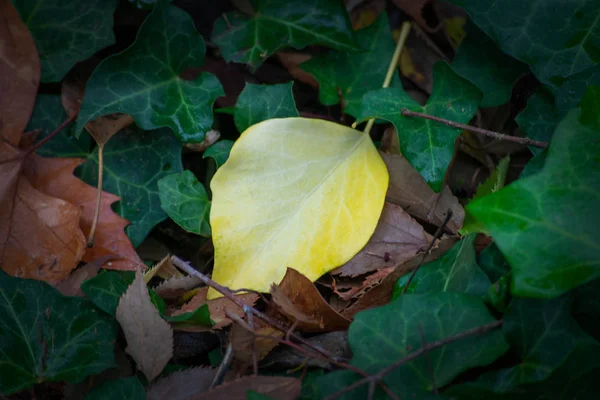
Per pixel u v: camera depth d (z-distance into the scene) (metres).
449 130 0.42
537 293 0.37
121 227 0.43
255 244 0.42
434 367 0.38
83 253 0.42
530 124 0.43
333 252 0.42
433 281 0.41
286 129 0.43
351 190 0.42
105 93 0.43
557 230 0.37
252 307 0.41
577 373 0.37
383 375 0.37
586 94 0.38
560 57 0.43
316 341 0.40
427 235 0.42
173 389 0.40
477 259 0.41
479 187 0.43
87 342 0.40
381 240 0.42
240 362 0.40
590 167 0.38
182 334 0.41
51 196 0.43
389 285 0.41
